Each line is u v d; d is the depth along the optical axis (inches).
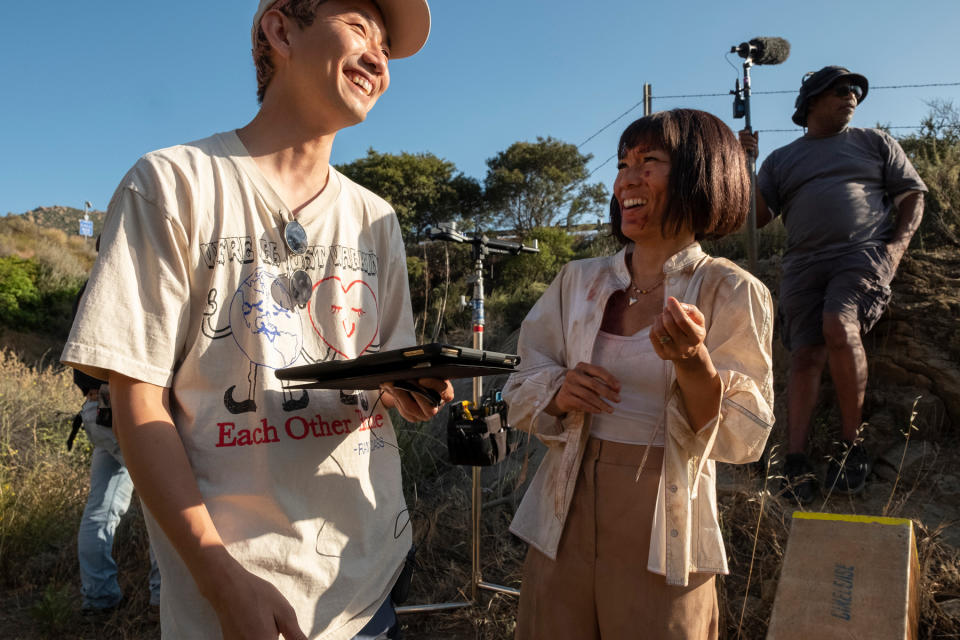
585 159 1175.0
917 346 155.9
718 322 60.7
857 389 131.2
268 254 50.9
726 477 137.6
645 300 65.9
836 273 134.9
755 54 165.9
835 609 71.2
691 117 64.5
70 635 125.1
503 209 1164.5
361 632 52.7
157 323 45.1
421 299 538.9
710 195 62.2
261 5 53.7
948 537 115.0
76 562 152.8
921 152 249.1
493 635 112.9
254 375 48.8
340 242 55.6
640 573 57.6
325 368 44.2
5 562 147.3
